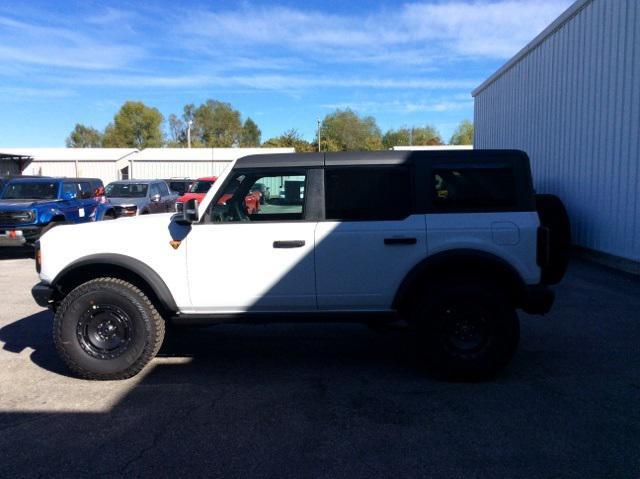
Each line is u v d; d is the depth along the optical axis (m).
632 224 9.40
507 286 4.86
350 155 4.93
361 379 4.93
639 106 9.12
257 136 95.75
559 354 5.52
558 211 8.56
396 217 4.82
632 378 4.85
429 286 4.82
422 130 79.50
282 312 4.95
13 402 4.46
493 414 4.13
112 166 40.12
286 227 4.84
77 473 3.34
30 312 7.63
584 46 11.15
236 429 3.93
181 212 5.01
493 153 4.89
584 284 8.72
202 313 4.98
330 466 3.40
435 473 3.31
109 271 5.14
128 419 4.12
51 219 12.73
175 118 91.94
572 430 3.85
